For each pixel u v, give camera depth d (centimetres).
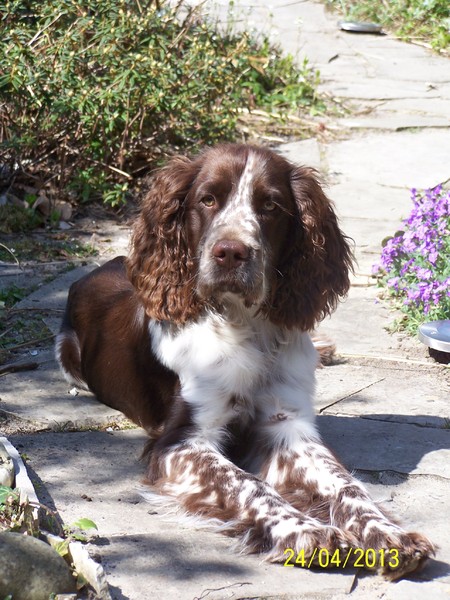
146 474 496
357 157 1090
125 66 901
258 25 1617
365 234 874
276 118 1202
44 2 935
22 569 379
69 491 479
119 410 575
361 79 1394
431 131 1188
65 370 617
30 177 923
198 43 980
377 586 413
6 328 689
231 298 498
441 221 737
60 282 770
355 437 552
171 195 509
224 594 398
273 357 519
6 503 434
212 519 454
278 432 509
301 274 514
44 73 871
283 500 457
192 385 511
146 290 520
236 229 479
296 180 515
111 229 887
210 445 498
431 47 1587
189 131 993
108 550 427
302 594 401
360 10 1750
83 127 912
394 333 704
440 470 514
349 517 447
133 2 959
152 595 395
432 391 620
